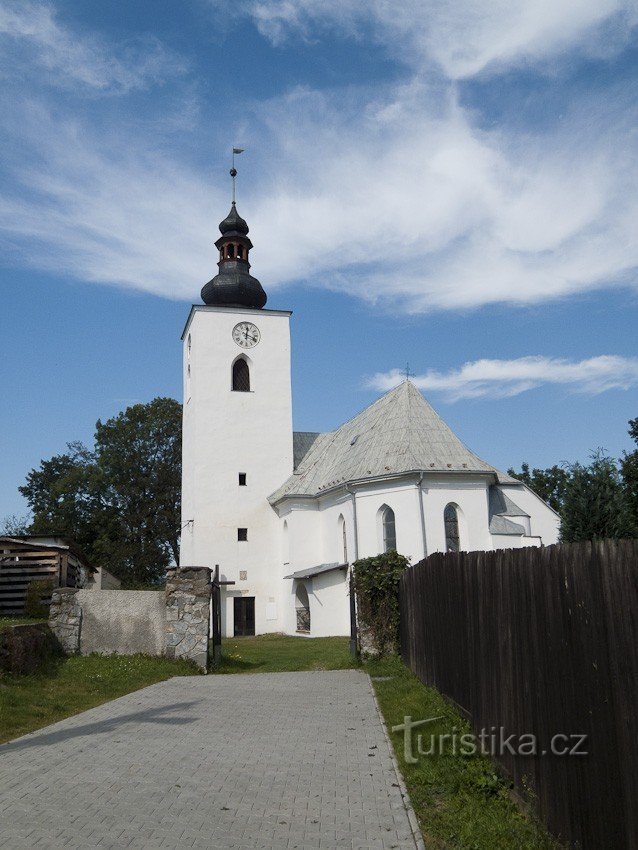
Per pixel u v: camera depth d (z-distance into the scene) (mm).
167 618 19656
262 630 42062
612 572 5281
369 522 35000
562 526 16812
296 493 40250
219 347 45375
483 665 9664
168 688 16219
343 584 36219
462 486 34062
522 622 7648
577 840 5898
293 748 10344
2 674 14898
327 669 20438
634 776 4879
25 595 27312
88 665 17906
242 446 44312
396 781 8633
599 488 16469
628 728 4980
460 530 33844
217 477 43594
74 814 7242
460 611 11508
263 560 43000
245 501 43625
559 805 6340
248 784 8477
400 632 20781
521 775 7590
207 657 19562
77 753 9789
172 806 7574
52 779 8492
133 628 19688
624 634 5066
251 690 16094
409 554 33281
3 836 6574
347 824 7129
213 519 43000
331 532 38688
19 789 8070
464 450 35125
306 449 47844
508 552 8281
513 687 7984
